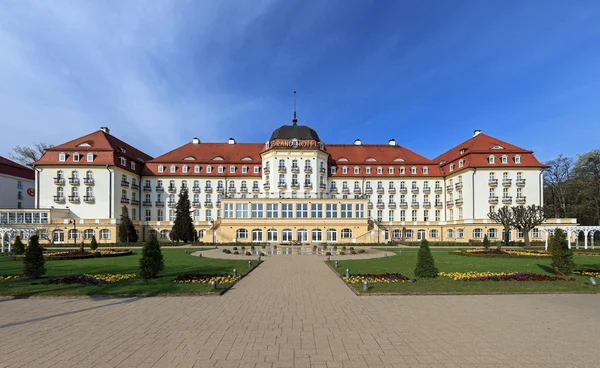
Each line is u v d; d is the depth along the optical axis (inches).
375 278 657.0
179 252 1427.2
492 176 2242.9
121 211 2245.3
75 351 289.6
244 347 298.5
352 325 366.9
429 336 331.0
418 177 2573.8
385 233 2406.5
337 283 644.1
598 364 264.1
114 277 667.4
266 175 2477.9
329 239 2143.2
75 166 2172.7
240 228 2134.6
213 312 422.3
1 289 551.5
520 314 413.1
